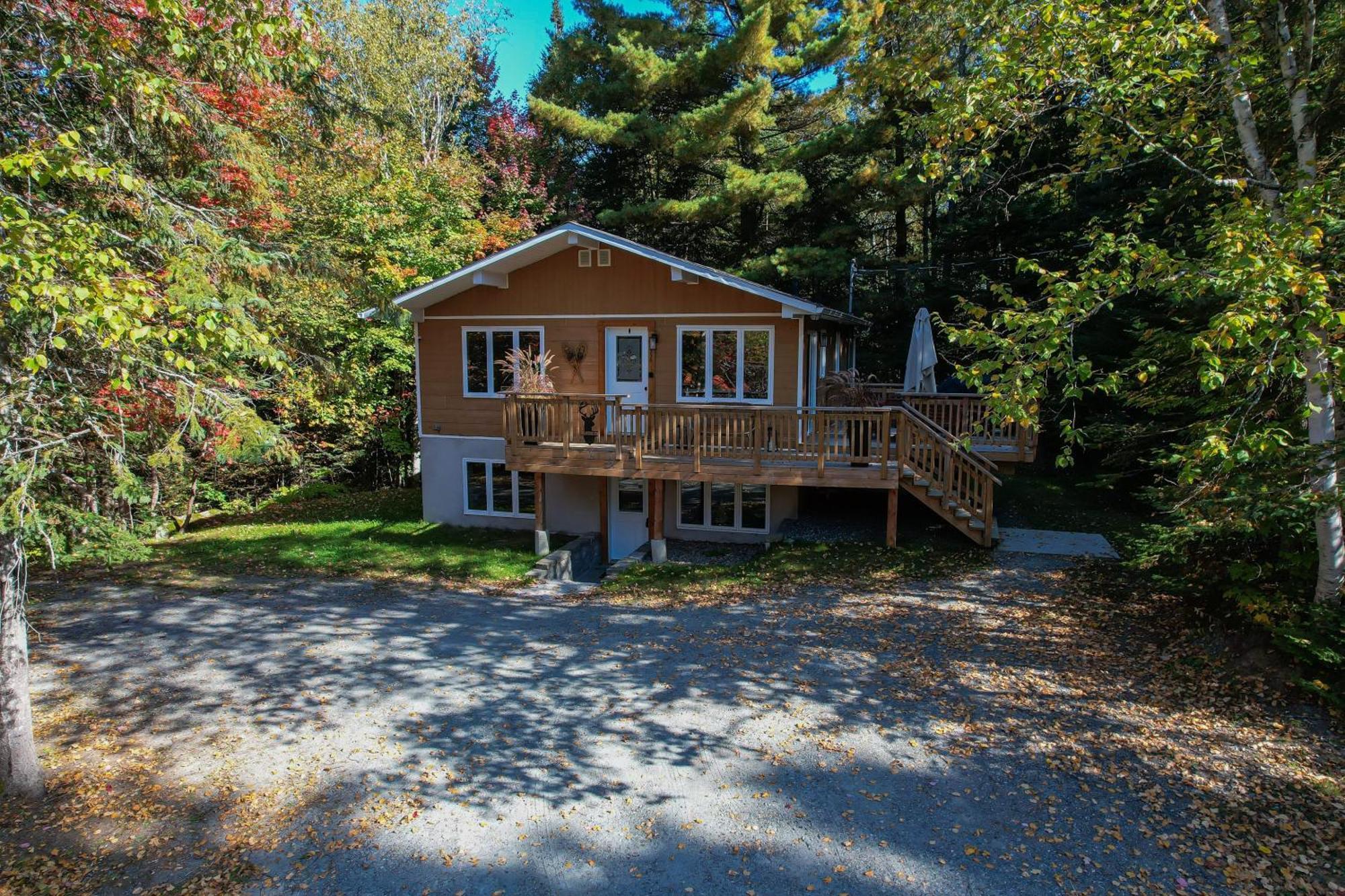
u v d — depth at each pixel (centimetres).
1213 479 766
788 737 721
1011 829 570
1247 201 671
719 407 1373
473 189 2541
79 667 924
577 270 1608
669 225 2694
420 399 1767
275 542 1623
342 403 2070
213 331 548
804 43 2423
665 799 627
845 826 582
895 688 812
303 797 646
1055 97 898
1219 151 872
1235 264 574
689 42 2625
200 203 980
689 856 556
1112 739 685
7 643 640
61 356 644
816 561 1303
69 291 477
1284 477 699
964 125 844
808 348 1563
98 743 741
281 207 1467
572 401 1468
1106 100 784
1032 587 1105
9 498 572
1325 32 796
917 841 562
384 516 1892
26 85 703
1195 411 939
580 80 2755
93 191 698
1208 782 611
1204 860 524
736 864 545
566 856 561
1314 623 689
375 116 1183
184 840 593
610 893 522
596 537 1661
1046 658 865
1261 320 552
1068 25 734
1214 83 799
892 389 1677
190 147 860
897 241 2617
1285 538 774
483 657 952
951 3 855
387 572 1395
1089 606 1018
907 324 2356
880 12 926
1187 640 855
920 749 689
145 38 743
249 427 613
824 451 1328
